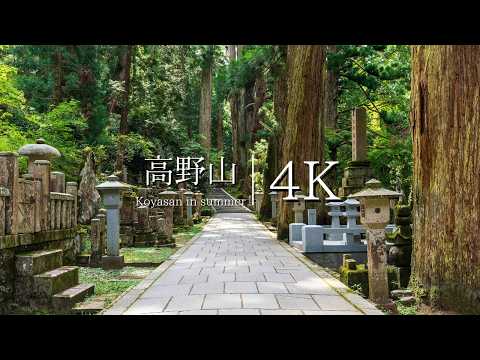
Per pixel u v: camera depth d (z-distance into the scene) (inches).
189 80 1565.0
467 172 228.1
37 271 246.4
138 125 1293.1
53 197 307.9
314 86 614.9
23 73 842.2
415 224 264.4
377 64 906.7
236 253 450.0
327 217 626.5
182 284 283.0
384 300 253.4
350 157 1010.1
